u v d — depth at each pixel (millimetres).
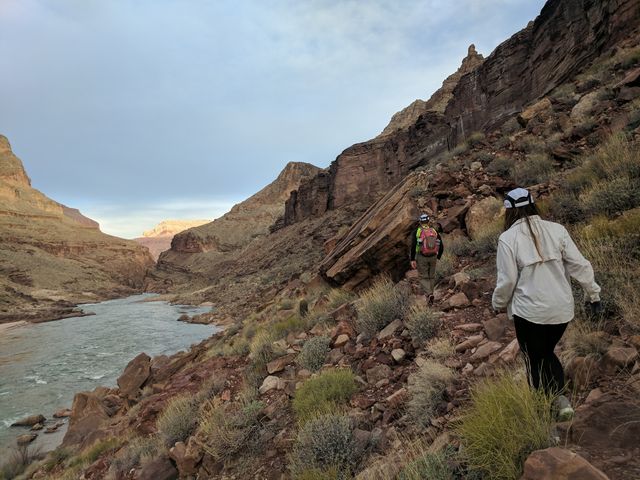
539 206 7703
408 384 4328
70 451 11398
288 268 53188
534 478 1774
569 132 11578
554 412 2311
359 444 3674
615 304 3574
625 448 1900
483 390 2943
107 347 38031
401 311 6441
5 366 32750
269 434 4945
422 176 13672
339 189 83000
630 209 5562
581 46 22156
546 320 2213
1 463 13680
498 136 16703
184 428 6316
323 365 6230
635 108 9930
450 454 2635
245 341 11648
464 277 6652
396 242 9266
